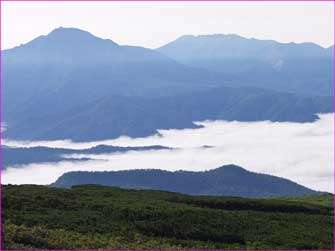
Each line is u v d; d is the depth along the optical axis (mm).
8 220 63406
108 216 76000
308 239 78000
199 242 69875
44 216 68938
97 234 64188
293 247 72500
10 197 76562
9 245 50156
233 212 90000
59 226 65500
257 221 85062
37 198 80750
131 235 67062
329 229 87125
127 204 86062
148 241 65062
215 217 82938
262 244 72312
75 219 70125
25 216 67125
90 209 79500
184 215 80625
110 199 91688
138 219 76312
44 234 56750
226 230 76812
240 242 73625
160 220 75562
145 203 89688
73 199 87312
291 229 83250
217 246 69000
